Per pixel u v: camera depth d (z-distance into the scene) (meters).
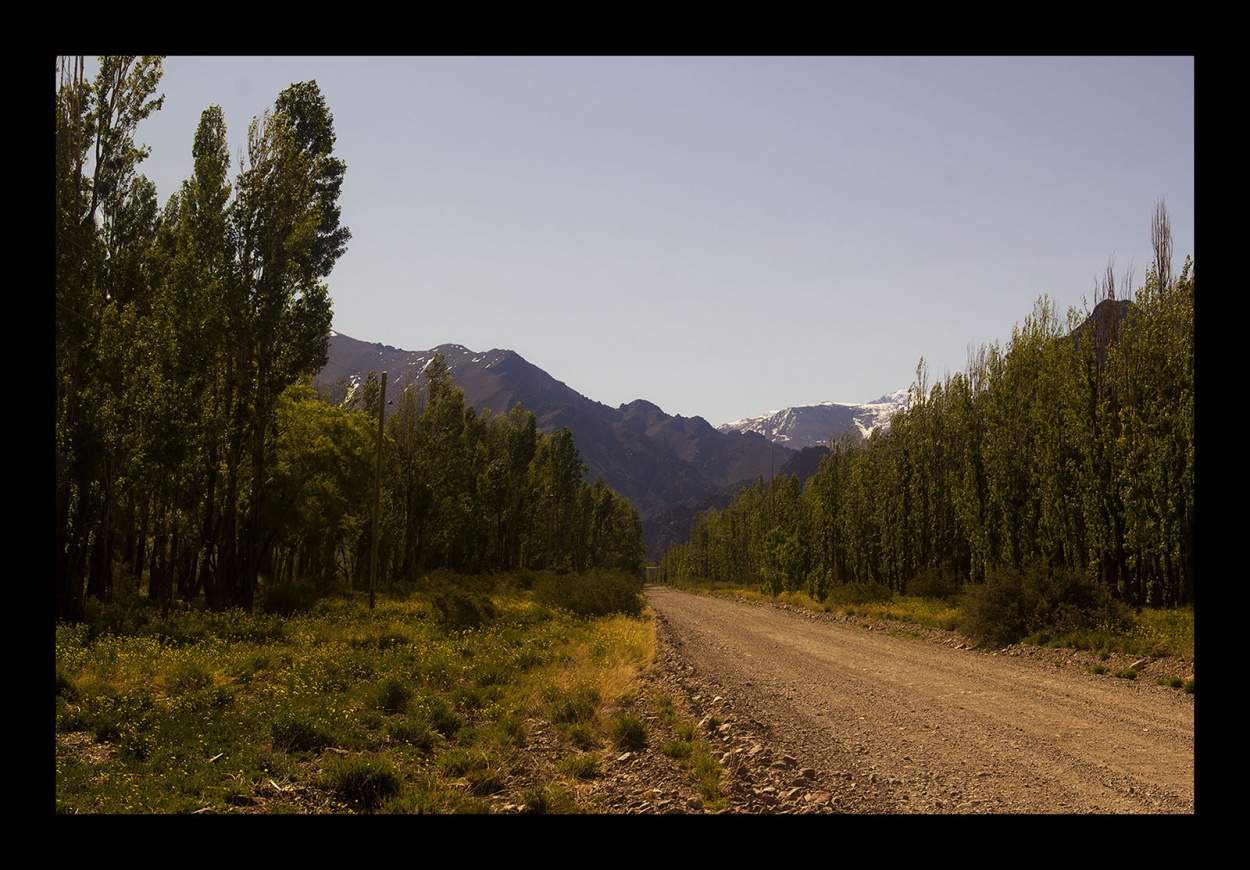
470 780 9.66
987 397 36.91
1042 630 23.58
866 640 28.45
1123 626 22.72
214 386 28.27
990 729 12.41
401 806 8.40
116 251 30.27
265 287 31.44
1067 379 31.06
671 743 11.20
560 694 14.87
